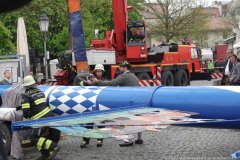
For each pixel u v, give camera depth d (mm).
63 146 9094
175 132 10227
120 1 20891
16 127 5246
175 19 50219
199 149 8336
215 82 17281
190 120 5031
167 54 22562
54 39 31172
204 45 61625
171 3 50156
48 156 7746
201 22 53000
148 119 5098
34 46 29484
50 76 24812
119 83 9609
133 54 20828
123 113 5508
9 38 21938
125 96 7797
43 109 7641
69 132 4887
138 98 7586
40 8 24422
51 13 26906
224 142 8914
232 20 53812
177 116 5359
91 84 9852
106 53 19766
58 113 8586
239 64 11680
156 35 51531
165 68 22266
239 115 6590
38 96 7645
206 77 27141
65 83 19109
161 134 10016
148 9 52469
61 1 26375
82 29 13312
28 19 25594
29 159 8039
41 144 7578
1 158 1309
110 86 8750
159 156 7895
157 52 23109
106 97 8039
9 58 14883
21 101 8125
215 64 38000
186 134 9938
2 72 13680
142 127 4848
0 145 1322
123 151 8445
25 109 7570
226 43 47938
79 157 8070
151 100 7371
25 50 16156
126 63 9672
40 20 18453
